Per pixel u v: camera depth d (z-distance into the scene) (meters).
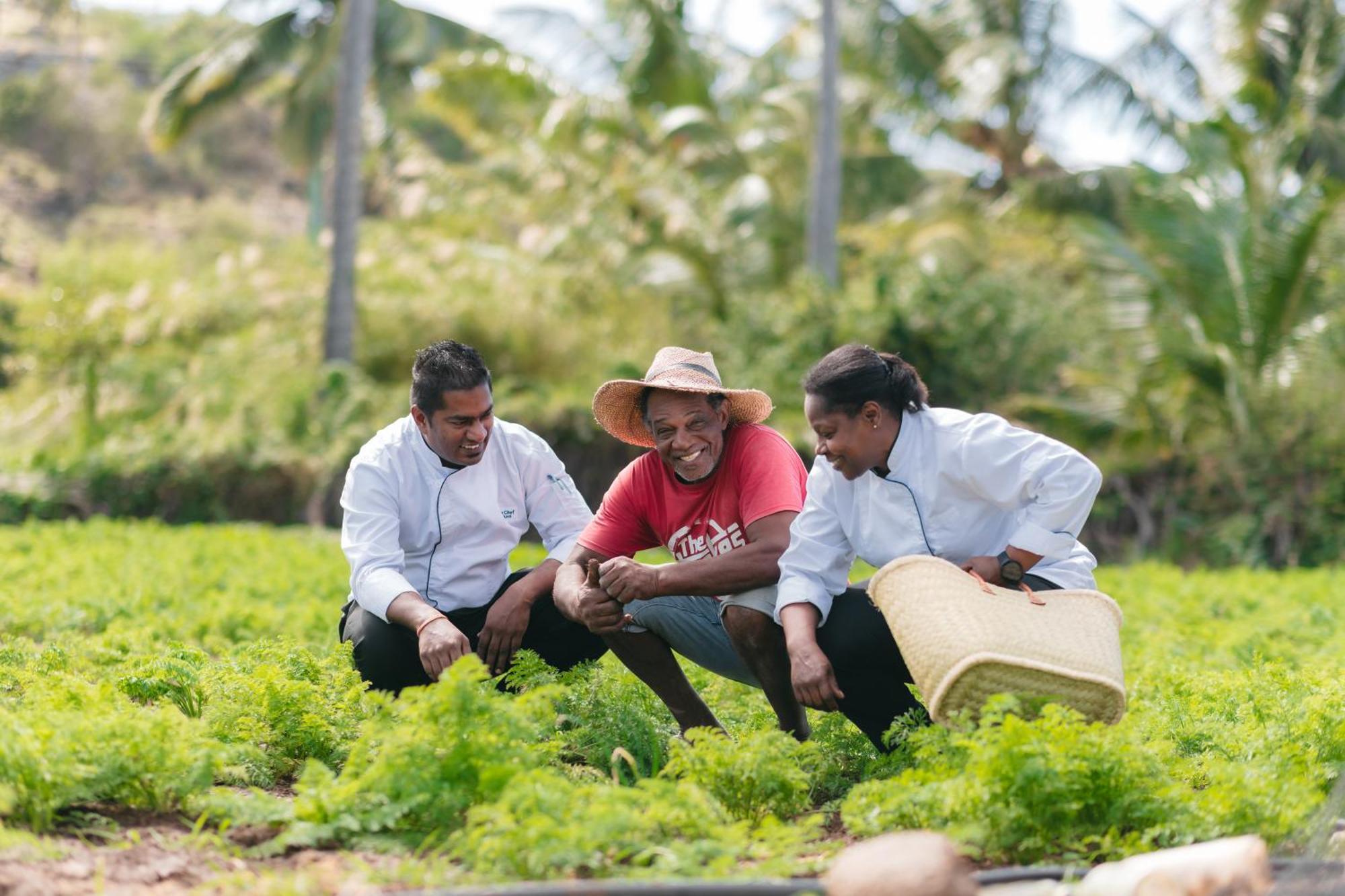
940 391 18.22
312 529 17.72
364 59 19.66
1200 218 17.52
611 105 24.19
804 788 3.95
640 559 12.87
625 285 22.42
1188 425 17.70
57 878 3.26
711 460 4.70
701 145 24.70
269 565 11.56
